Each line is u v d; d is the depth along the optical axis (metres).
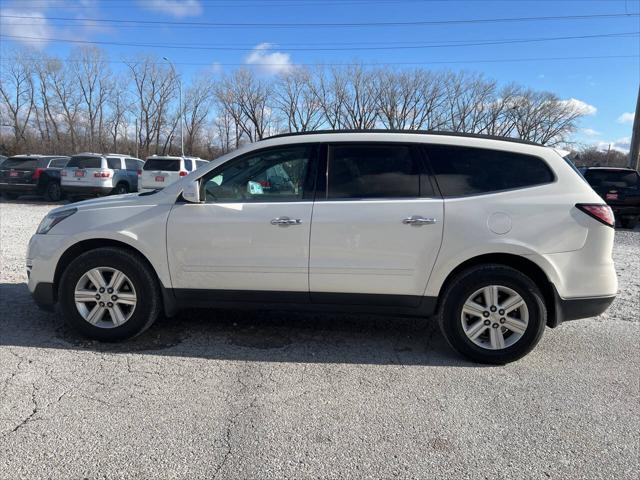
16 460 2.60
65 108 61.22
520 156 3.98
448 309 3.95
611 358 4.16
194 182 4.05
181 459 2.65
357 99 55.41
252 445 2.79
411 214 3.86
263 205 4.00
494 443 2.87
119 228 4.09
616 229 13.70
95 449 2.71
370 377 3.71
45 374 3.59
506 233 3.81
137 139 64.56
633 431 3.02
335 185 4.01
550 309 3.98
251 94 62.25
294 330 4.67
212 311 5.13
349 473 2.57
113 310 4.16
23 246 8.61
